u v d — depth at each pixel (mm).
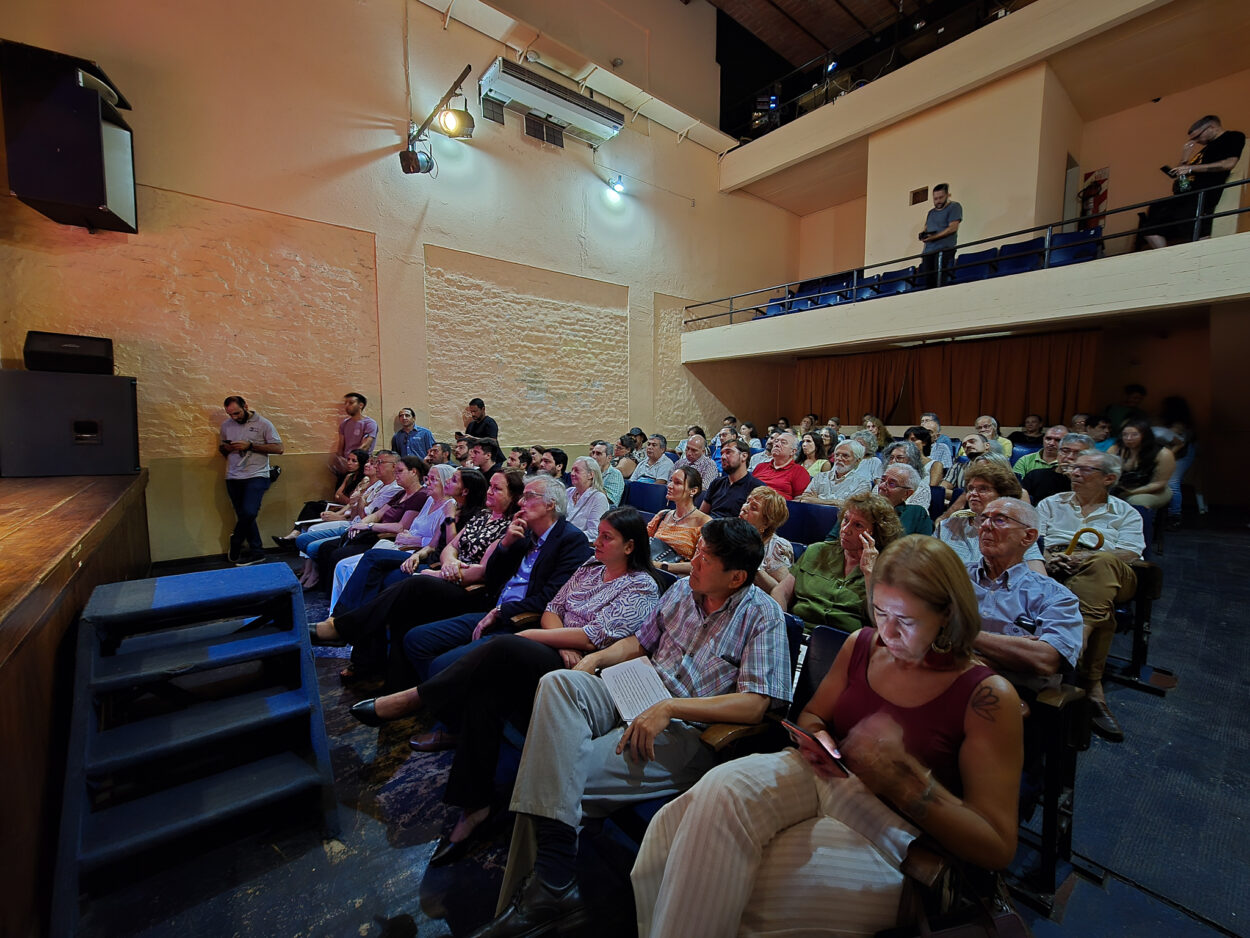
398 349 5848
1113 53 5949
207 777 1681
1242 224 5625
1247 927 1337
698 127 8391
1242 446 6352
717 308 9234
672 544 3002
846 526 1965
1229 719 2223
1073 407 6828
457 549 2801
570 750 1332
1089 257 5988
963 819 926
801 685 1482
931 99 6824
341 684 2621
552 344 7141
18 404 3535
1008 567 1813
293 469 5270
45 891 1302
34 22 4020
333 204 5383
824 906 1017
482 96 6262
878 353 8828
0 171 3945
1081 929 1344
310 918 1386
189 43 4602
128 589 1752
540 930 1206
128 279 4434
